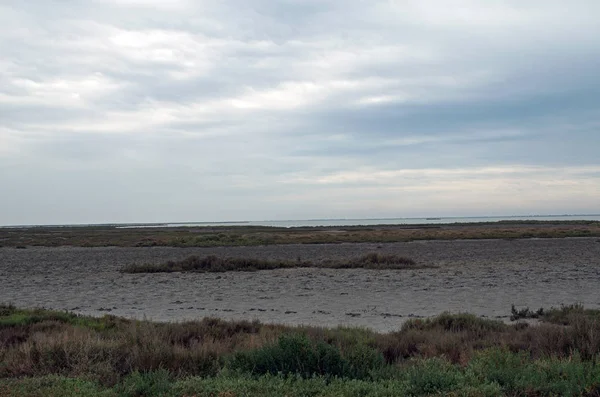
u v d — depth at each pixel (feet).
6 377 28.84
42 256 172.55
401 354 34.94
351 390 24.13
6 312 53.52
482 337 39.55
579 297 72.33
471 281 92.53
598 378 24.48
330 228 521.24
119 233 406.41
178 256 165.27
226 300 75.10
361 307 66.33
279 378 26.40
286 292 82.79
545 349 33.01
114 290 88.07
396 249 187.01
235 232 393.09
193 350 33.19
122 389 25.43
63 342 32.65
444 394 23.67
